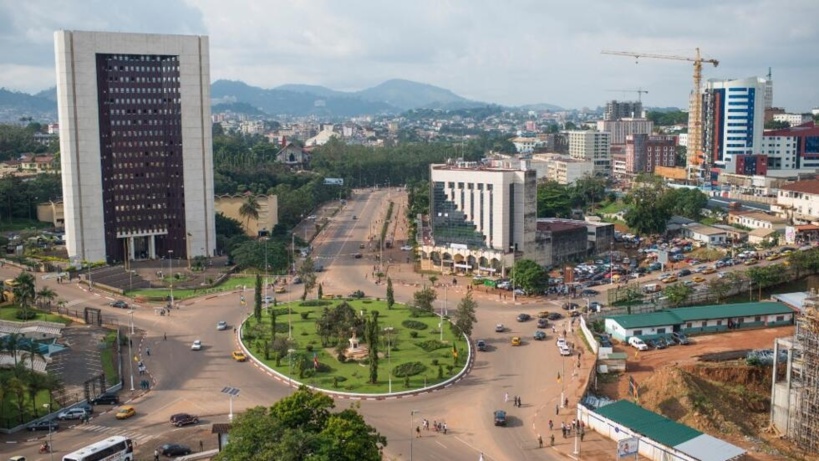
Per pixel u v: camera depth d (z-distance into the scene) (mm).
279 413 152875
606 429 187250
